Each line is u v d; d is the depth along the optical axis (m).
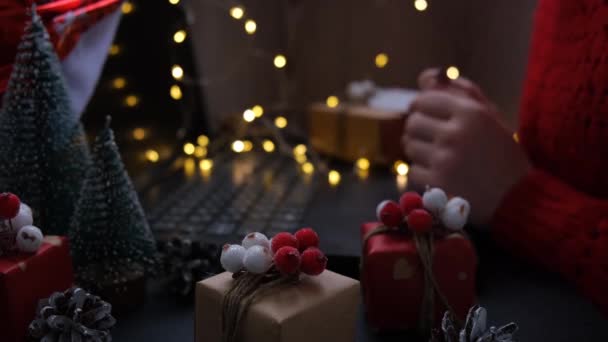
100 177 0.58
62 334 0.50
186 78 1.06
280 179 0.92
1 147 0.59
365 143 0.98
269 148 1.11
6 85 0.62
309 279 0.50
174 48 1.02
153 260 0.61
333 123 1.04
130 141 0.94
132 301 0.60
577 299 0.60
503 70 0.96
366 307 0.58
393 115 0.96
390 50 1.19
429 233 0.55
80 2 0.65
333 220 0.76
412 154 0.70
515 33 0.91
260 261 0.48
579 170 0.61
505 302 0.60
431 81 0.75
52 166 0.59
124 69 0.92
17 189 0.59
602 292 0.56
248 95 1.26
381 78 1.21
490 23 0.99
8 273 0.50
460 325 0.53
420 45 1.15
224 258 0.49
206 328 0.50
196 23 1.05
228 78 1.18
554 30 0.64
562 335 0.56
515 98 0.92
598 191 0.60
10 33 0.62
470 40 1.06
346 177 0.94
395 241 0.56
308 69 1.29
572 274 0.59
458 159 0.66
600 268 0.56
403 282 0.55
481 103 0.72
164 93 1.02
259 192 0.86
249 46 1.23
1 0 0.61
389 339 0.56
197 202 0.82
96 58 0.68
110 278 0.59
